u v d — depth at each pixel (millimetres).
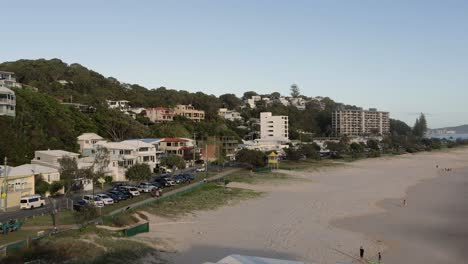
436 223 55875
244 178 93938
